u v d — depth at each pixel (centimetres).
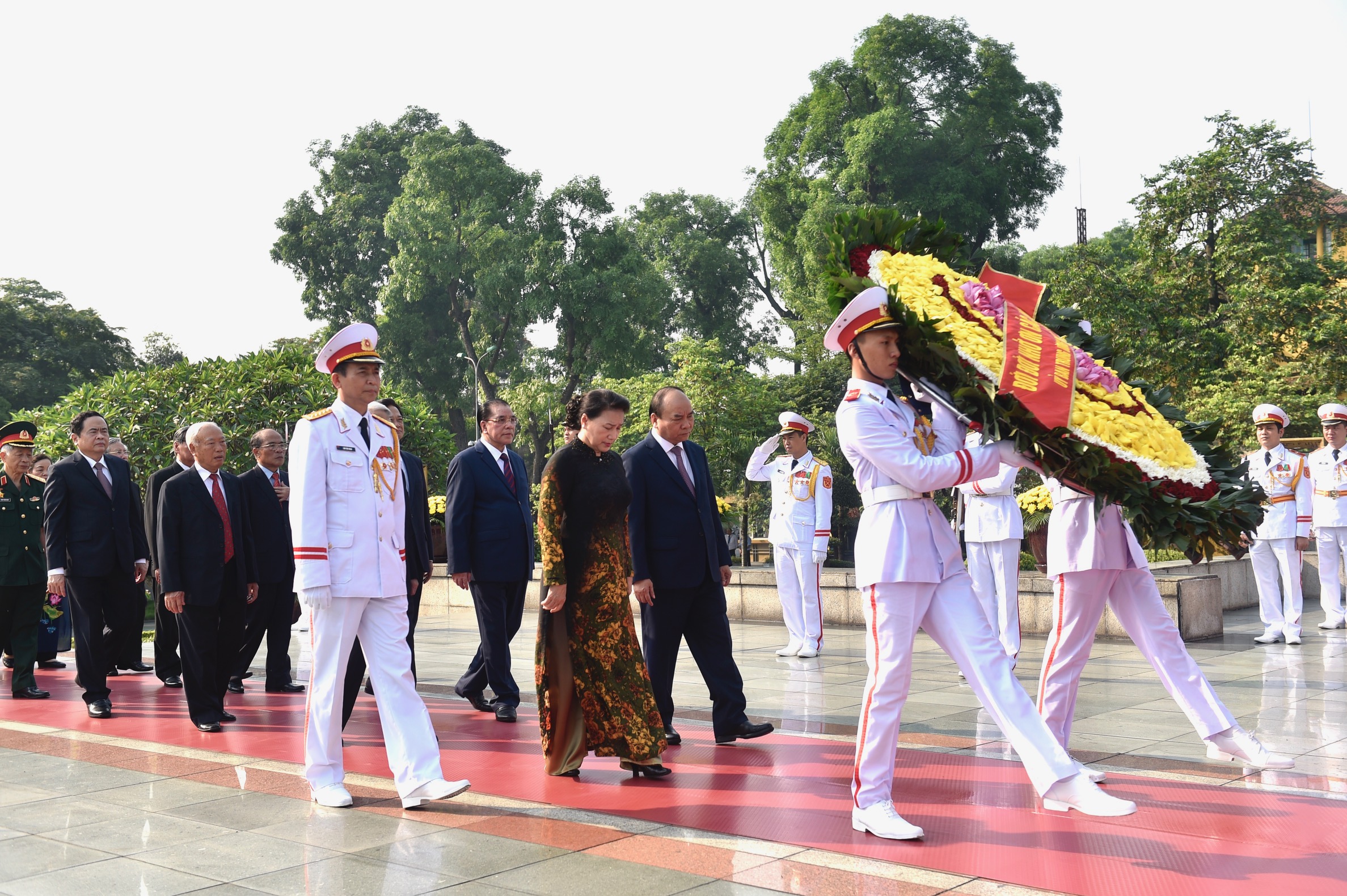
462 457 746
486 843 446
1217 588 1106
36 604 877
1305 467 1056
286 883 401
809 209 3984
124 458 951
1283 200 3003
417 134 5097
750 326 5591
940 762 574
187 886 400
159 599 902
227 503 770
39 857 439
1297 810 473
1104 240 3566
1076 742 614
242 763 609
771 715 727
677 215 5497
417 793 498
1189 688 540
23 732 717
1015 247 4778
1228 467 512
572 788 536
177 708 808
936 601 448
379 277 4928
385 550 527
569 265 4172
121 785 559
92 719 763
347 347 532
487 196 4206
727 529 2802
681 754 609
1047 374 455
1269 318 2720
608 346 4216
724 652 637
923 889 382
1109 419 464
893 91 4144
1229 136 2988
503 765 591
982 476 449
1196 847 424
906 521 444
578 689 559
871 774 449
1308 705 726
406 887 395
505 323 4409
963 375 451
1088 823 459
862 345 457
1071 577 527
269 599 862
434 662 1035
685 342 2903
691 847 436
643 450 633
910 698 774
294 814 497
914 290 478
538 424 4203
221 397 1784
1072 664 537
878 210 522
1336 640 1083
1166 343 2677
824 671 933
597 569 557
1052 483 535
